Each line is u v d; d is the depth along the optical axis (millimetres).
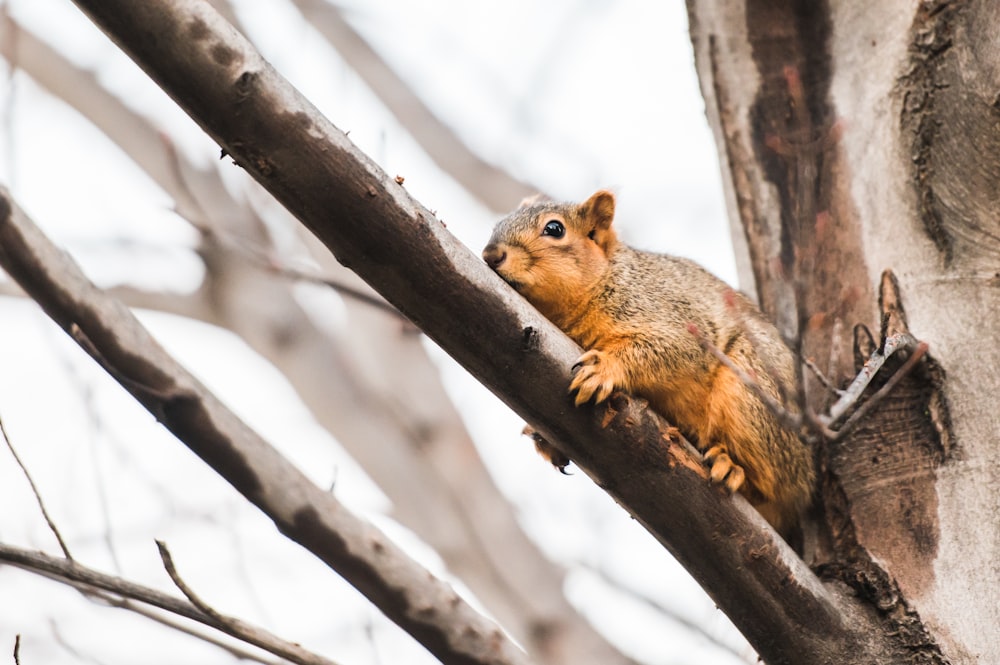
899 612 8883
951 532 9109
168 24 7094
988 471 9172
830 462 9914
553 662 15742
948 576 8961
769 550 8562
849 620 8750
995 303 9617
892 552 9227
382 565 8445
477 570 16594
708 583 8688
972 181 9945
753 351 10883
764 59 11430
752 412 10641
